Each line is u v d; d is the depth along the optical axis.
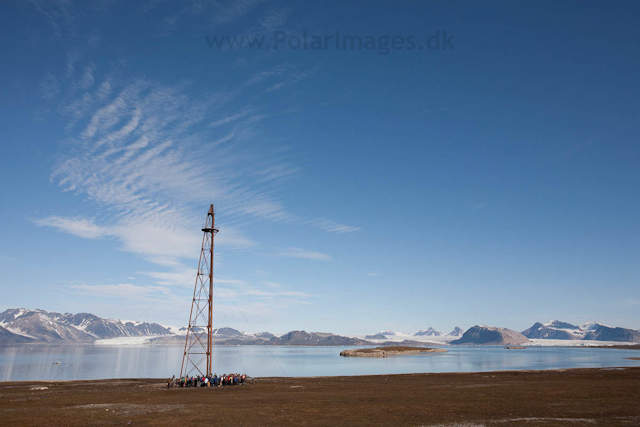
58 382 80.38
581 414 36.97
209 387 69.88
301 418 36.94
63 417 37.94
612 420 33.81
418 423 34.09
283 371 148.25
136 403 48.00
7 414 39.78
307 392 60.03
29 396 56.69
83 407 44.41
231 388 67.81
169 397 54.56
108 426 33.66
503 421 34.28
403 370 147.88
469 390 59.75
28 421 36.00
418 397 52.00
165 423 34.81
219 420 36.12
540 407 41.62
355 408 42.75
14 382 81.25
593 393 52.91
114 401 50.28
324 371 146.88
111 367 170.50
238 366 182.88
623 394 51.53
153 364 194.50
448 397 51.53
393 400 49.19
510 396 51.22
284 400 50.06
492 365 176.88
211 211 83.06
